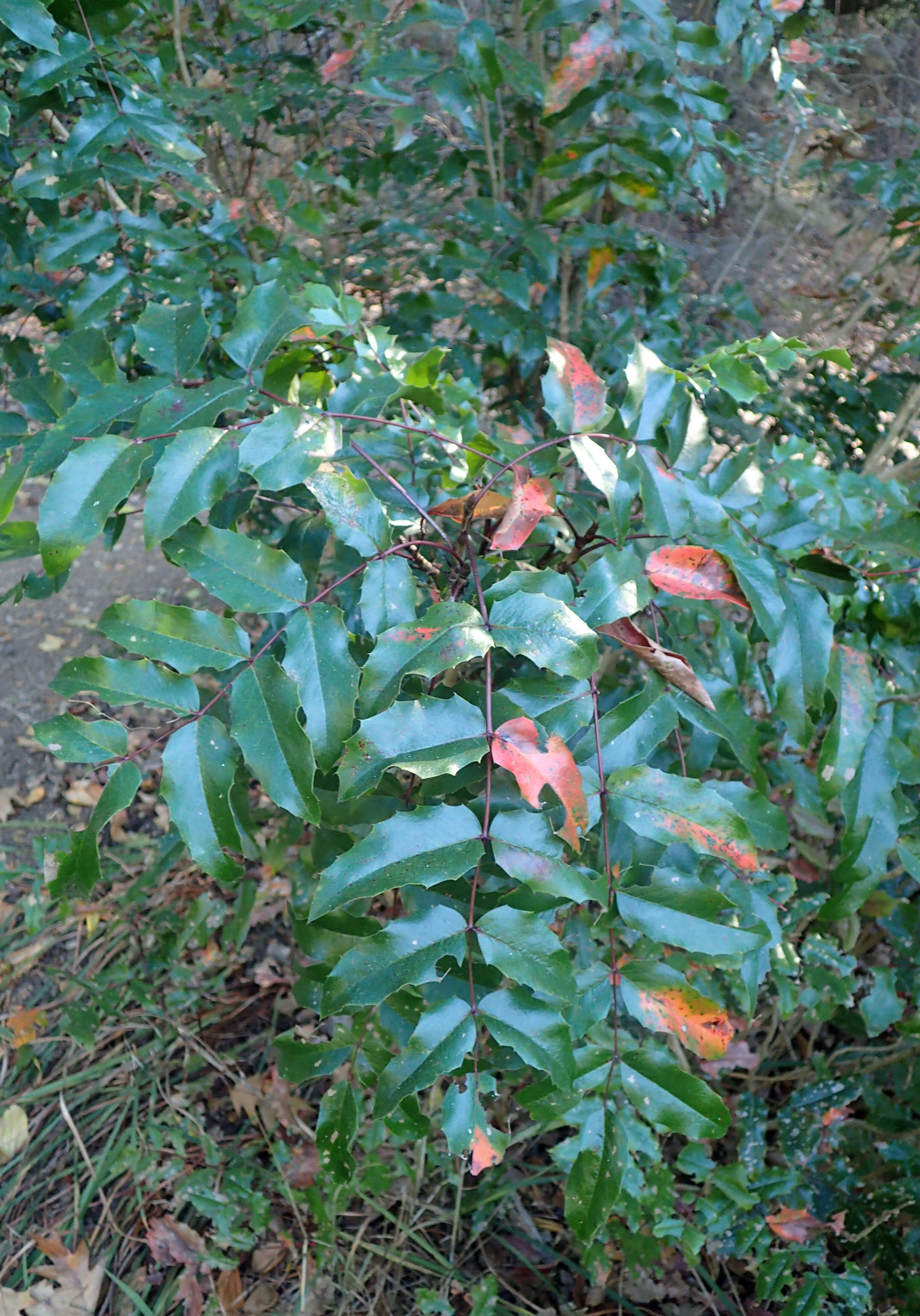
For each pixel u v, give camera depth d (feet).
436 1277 5.53
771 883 4.23
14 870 6.61
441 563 3.00
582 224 5.34
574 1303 5.48
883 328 7.88
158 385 2.70
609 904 2.36
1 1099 6.39
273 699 2.33
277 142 7.67
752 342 2.90
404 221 6.32
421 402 3.33
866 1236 4.83
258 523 6.30
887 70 8.55
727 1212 4.65
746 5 4.22
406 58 4.65
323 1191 5.33
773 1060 6.16
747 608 2.64
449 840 2.16
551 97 4.25
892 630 3.14
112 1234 5.80
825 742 2.83
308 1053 3.14
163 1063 6.52
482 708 2.46
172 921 6.60
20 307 5.03
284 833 4.21
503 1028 2.20
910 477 6.00
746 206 9.86
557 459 2.93
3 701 9.32
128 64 4.89
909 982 4.77
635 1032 4.95
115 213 3.94
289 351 3.52
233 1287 5.53
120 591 10.55
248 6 4.80
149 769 8.49
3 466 3.28
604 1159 2.40
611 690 3.43
